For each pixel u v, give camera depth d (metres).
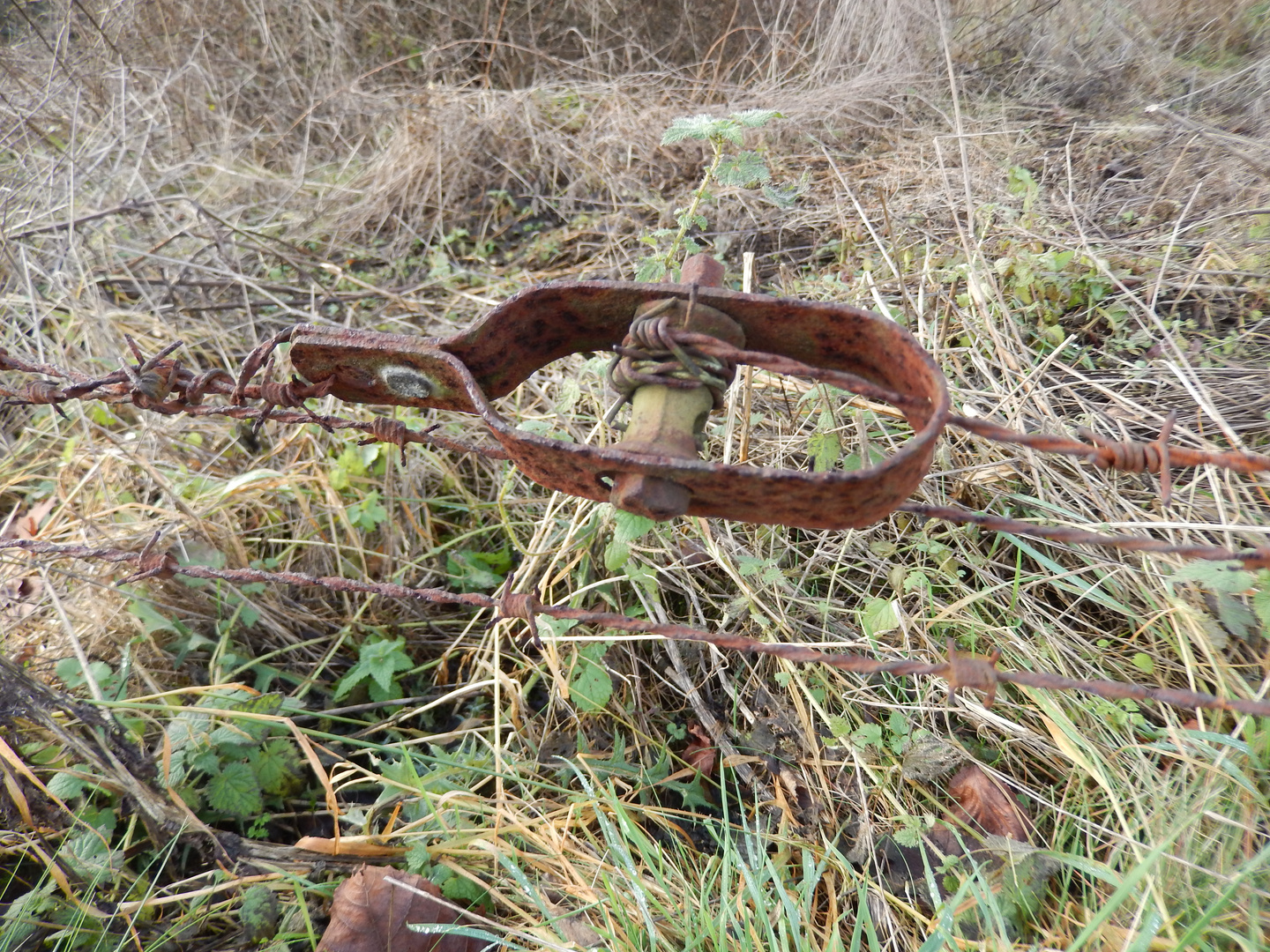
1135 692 1.27
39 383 1.58
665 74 5.07
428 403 1.31
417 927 1.66
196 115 5.07
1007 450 2.39
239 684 2.17
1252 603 1.89
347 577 2.71
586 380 2.69
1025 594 2.19
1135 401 2.50
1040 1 4.81
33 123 4.46
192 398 1.52
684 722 2.25
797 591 2.26
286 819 2.24
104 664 2.26
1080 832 1.76
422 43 5.65
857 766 1.95
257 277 3.96
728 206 3.76
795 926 1.59
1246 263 2.78
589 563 2.39
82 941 1.80
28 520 2.78
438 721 2.47
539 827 1.97
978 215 3.18
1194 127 3.44
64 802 1.98
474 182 4.44
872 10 4.98
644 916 1.66
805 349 1.15
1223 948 1.51
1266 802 1.65
